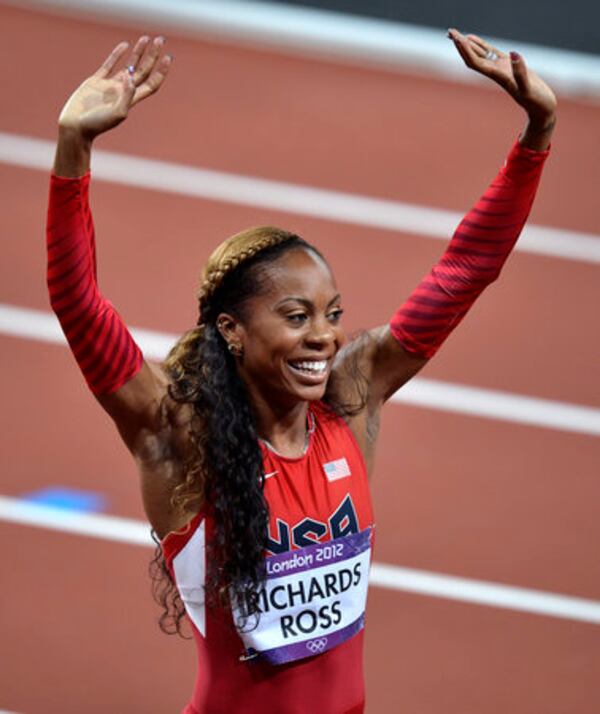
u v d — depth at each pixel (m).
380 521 23.36
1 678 20.30
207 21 37.75
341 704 13.13
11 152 32.62
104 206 31.11
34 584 21.81
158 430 12.30
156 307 28.34
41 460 24.20
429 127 35.03
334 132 34.47
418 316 13.05
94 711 19.94
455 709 20.33
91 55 36.50
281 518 12.33
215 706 13.04
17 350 26.75
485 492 24.22
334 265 29.91
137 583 21.97
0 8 37.62
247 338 12.02
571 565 22.94
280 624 12.52
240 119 34.50
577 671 21.09
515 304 29.11
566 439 25.62
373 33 37.53
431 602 22.02
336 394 13.02
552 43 37.34
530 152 12.72
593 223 31.97
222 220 31.09
